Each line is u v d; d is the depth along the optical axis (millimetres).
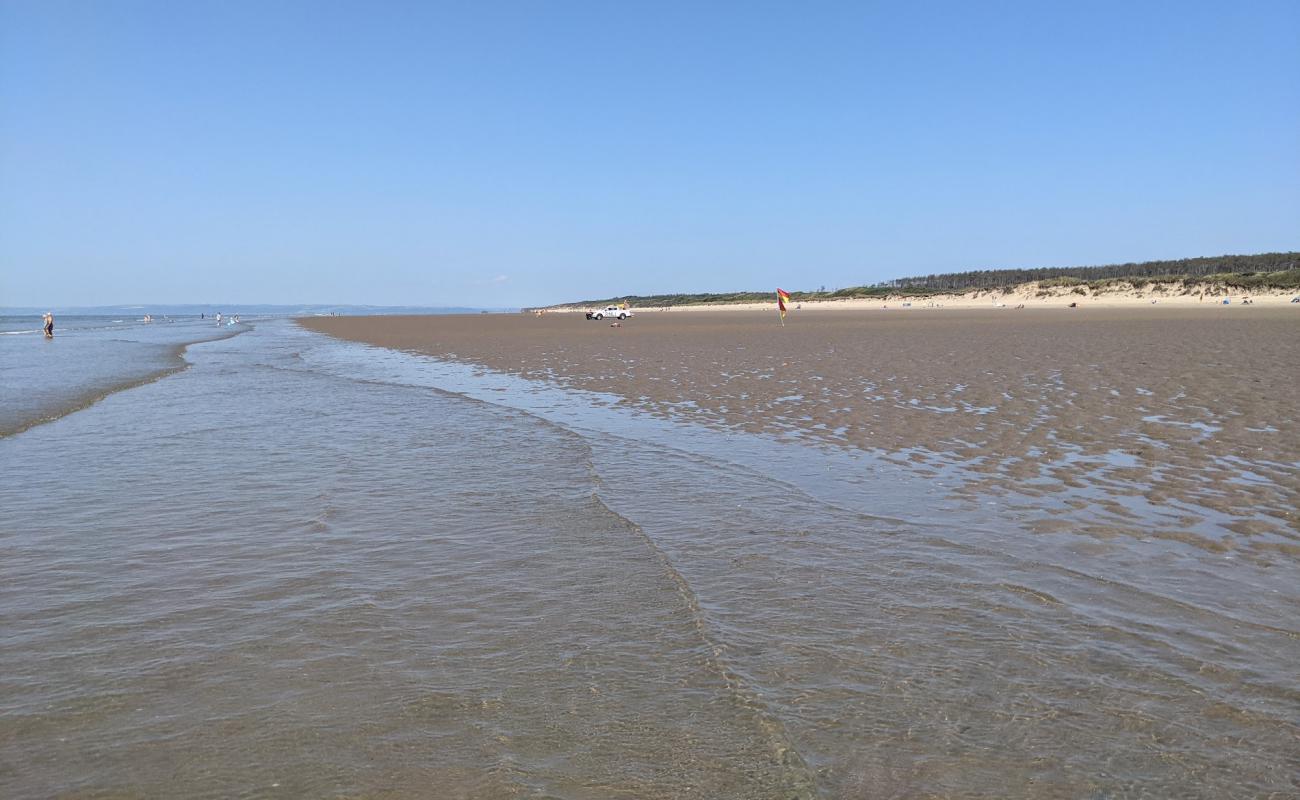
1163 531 7352
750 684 4543
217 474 10094
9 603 5812
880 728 4090
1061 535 7301
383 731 4051
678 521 7887
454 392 19219
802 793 3545
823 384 18516
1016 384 17312
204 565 6648
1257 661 4820
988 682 4570
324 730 4062
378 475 10016
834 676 4645
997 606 5676
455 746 3920
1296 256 131000
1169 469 9641
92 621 5473
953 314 78562
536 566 6594
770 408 15289
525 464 10633
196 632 5281
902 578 6254
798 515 8062
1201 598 5797
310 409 16266
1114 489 8852
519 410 15883
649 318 94188
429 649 5016
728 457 10984
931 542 7141
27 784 3605
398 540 7312
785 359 25516
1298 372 17547
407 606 5730
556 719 4172
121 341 49812
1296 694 4434
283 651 4988
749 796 3535
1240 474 9312
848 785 3621
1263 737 4012
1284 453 10242
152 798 3516
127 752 3871
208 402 17516
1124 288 111688
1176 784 3641
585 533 7496
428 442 12312
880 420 13578
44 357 33500
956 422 13141
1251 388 15484
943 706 4309
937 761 3809
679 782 3637
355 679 4613
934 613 5562
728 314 112688
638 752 3875
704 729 4078
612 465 10523
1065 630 5266
